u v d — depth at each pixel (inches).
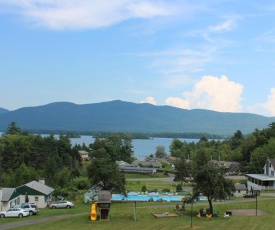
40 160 6102.4
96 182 2997.0
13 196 2829.7
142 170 6692.9
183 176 4894.2
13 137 6323.8
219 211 2610.7
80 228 1983.3
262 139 6368.1
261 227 1946.4
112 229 1941.4
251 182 4220.0
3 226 2069.4
